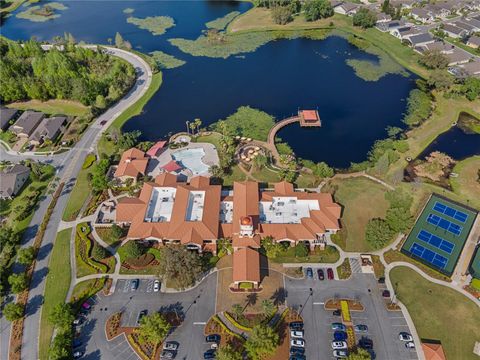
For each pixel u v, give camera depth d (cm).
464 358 10219
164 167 15838
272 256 12344
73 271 12338
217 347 10394
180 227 12769
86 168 16275
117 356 10306
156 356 10275
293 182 15550
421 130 18375
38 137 17675
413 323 10962
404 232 13488
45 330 10906
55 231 13625
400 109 19862
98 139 17912
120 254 12825
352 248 12938
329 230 13438
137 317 11156
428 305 11369
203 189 14175
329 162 16725
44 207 14562
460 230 13600
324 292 11706
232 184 15462
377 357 10231
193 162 16538
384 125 18800
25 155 17062
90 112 19150
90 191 15188
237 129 18550
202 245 12725
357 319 11044
